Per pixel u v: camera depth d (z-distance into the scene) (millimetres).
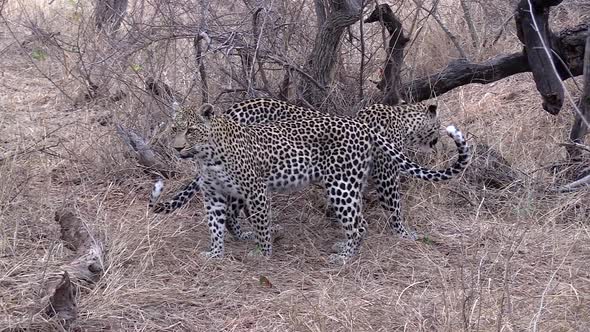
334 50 7262
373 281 5676
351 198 6020
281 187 6047
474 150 7203
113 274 5383
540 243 6141
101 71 8453
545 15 7027
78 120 8164
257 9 6941
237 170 5734
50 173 7066
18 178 6809
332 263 5957
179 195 6133
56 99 8930
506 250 6031
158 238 5879
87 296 5199
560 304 5188
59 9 10844
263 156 5906
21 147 7508
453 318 4992
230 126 5773
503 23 9516
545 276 5672
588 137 7777
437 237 6359
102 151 7414
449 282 5559
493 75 7500
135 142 7297
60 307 4852
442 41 9625
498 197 6910
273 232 6371
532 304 5188
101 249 5570
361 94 7410
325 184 6066
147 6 9156
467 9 9648
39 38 9062
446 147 7496
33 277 5309
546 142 7887
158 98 7500
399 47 7438
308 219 6621
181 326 5008
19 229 6051
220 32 7141
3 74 9539
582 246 6074
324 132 6047
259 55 7008
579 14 10016
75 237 5754
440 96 8922
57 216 6023
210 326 5020
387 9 7289
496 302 5172
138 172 7238
